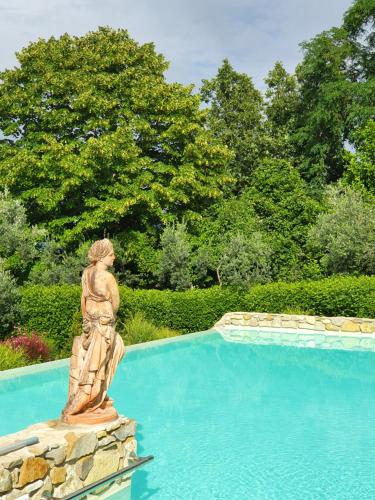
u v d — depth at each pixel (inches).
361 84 1282.0
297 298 784.9
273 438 331.0
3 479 182.9
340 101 1336.1
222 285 836.6
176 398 433.4
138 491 249.0
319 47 1326.3
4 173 1032.8
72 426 233.0
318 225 885.2
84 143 1071.6
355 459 294.2
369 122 1206.3
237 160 1409.9
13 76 1074.7
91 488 221.5
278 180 1019.9
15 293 621.6
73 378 244.5
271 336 738.2
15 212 758.5
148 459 264.1
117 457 244.5
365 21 1354.6
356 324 727.1
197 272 887.1
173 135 1101.7
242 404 415.8
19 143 1086.4
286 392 457.4
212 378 509.0
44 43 1101.1
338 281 772.6
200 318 792.3
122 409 399.5
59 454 208.5
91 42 1150.3
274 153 1453.0
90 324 241.3
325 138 1374.3
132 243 1021.2
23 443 198.8
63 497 207.6
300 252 970.7
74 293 639.8
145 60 1154.0
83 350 245.0
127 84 1119.0
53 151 988.6
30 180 1042.7
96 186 1042.7
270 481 262.5
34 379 465.7
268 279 843.4
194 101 1143.0
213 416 381.4
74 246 1056.8
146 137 1110.4
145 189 1114.1
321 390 465.1
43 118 1055.0
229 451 306.7
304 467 281.9
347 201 860.6
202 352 636.1
